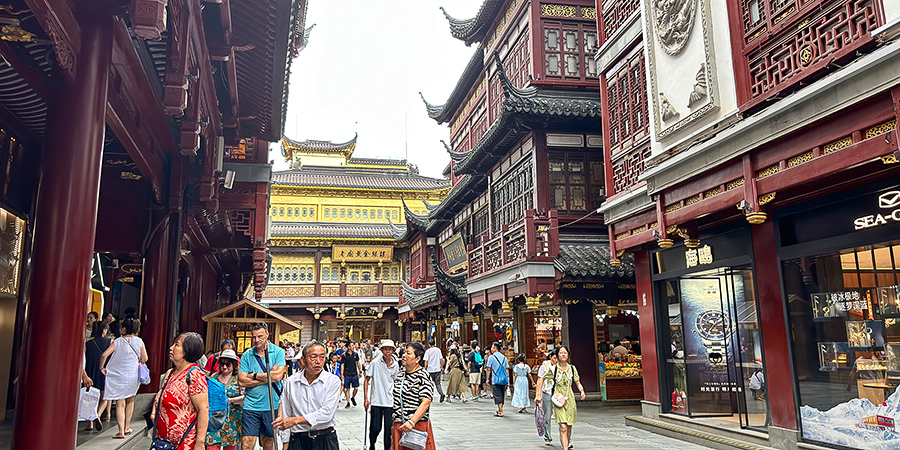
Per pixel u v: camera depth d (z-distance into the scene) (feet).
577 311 58.49
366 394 30.09
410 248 145.69
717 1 30.83
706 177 30.94
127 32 22.21
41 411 17.78
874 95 21.25
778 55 27.22
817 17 25.02
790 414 29.19
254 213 50.06
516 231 61.16
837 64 23.61
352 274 154.81
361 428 42.16
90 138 19.30
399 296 142.41
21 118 31.55
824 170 23.47
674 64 34.24
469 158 73.36
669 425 38.17
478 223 84.94
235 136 45.78
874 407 25.22
